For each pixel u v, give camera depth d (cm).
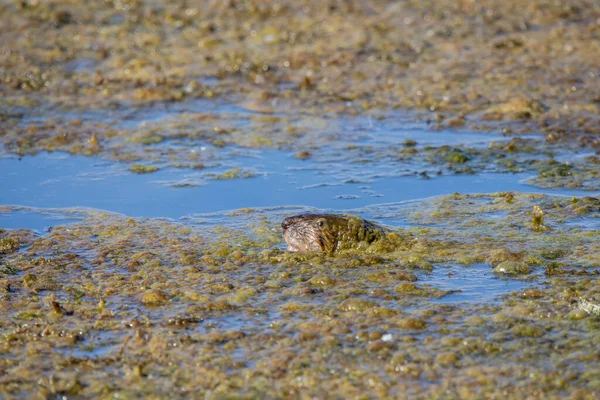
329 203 3058
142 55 4994
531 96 4206
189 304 2253
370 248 2600
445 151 3556
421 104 4175
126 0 6091
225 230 2806
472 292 2297
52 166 3450
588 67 4631
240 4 6012
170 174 3359
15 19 5672
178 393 1844
